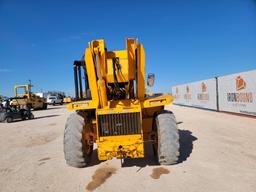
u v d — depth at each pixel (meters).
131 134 4.62
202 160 5.11
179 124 10.68
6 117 16.86
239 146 6.17
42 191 4.04
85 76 5.87
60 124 13.49
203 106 19.55
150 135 5.41
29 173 5.00
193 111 17.52
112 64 5.22
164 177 4.28
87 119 5.36
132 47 5.01
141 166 4.93
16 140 9.12
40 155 6.50
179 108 21.62
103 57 4.86
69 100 6.23
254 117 11.94
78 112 5.26
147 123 5.39
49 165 5.48
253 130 8.47
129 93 5.45
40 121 16.22
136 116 4.62
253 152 5.59
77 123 4.89
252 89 12.09
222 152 5.66
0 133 11.41
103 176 4.51
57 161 5.78
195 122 11.12
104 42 4.89
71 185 4.21
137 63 5.02
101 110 4.62
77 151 4.80
